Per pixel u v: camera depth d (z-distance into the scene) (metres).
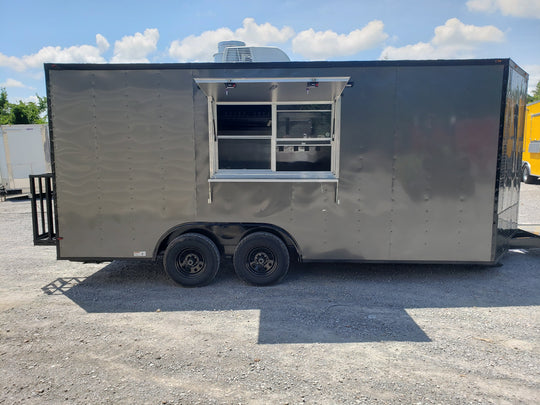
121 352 3.29
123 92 4.80
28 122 31.75
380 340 3.47
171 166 4.88
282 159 4.97
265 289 4.84
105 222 4.96
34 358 3.21
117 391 2.74
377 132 4.79
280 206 4.91
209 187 4.88
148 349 3.34
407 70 4.72
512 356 3.18
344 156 4.82
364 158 4.82
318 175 4.91
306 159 4.96
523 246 5.68
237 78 4.33
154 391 2.73
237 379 2.87
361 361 3.11
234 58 6.21
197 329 3.72
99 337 3.57
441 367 3.02
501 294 4.62
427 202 4.86
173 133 4.83
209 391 2.72
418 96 4.75
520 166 5.96
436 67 4.72
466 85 4.72
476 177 4.82
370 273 5.43
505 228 5.32
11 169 14.80
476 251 4.91
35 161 15.09
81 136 4.86
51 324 3.87
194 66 4.75
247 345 3.39
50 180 5.14
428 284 4.98
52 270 5.81
